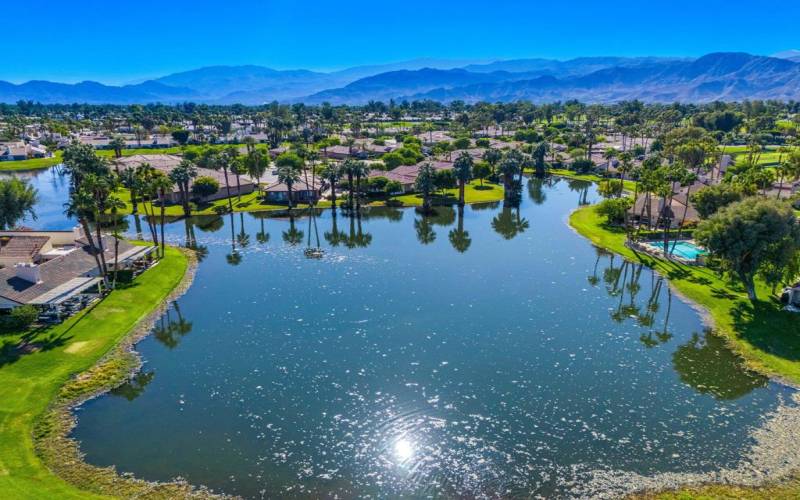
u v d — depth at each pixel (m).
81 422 43.66
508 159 143.75
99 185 69.62
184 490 36.41
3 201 93.19
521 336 59.88
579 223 111.56
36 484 35.94
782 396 47.34
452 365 53.50
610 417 44.91
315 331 60.97
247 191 143.38
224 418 44.66
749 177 94.56
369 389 49.16
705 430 42.97
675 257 84.44
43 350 53.44
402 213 124.75
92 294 68.00
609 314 65.81
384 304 68.81
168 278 76.88
